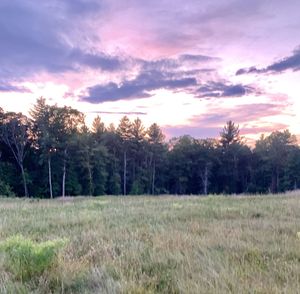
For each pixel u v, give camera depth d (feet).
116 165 239.30
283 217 36.91
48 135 186.80
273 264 18.31
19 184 187.21
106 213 43.09
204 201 59.88
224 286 14.56
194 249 21.18
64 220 36.24
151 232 27.91
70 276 16.69
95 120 256.93
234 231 27.40
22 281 16.49
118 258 19.63
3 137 188.03
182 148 266.16
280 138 265.54
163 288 15.44
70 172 198.59
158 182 262.06
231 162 277.23
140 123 252.01
